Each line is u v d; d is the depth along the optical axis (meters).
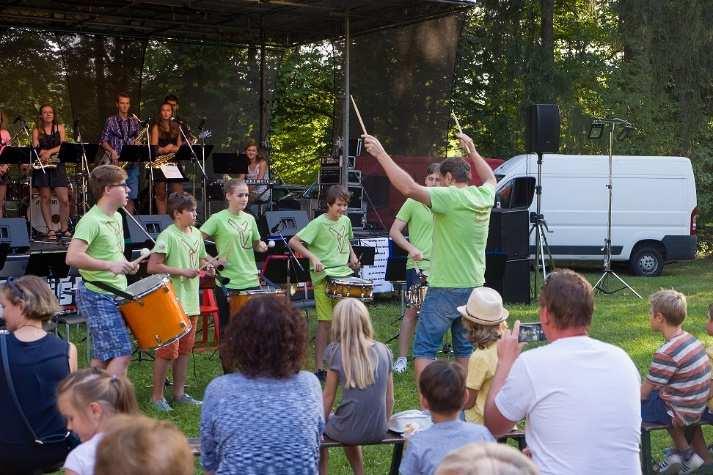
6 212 12.27
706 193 17.30
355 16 12.24
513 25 17.61
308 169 20.66
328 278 6.95
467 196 5.27
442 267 5.36
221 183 13.01
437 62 12.59
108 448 1.79
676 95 16.86
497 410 3.01
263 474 2.91
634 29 16.53
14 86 13.48
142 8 13.09
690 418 4.57
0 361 3.71
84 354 7.96
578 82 18.33
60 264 7.13
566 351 2.96
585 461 2.86
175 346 6.07
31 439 3.72
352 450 4.58
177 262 6.25
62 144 11.40
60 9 12.94
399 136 12.80
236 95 15.11
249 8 12.65
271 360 3.01
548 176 13.92
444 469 1.59
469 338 4.46
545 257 13.98
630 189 14.11
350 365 4.19
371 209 12.49
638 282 13.38
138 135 12.63
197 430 5.73
